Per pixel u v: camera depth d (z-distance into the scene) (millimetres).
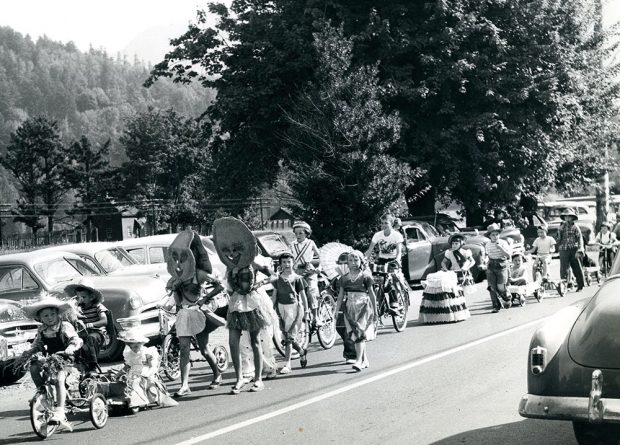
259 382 11508
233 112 33812
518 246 29500
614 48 41906
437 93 33562
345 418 9305
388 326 17516
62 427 9852
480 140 32562
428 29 33188
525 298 20781
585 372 6703
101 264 17781
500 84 33688
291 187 26422
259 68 33750
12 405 12055
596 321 6934
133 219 111125
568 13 39312
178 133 111375
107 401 10156
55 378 9562
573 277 23547
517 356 12680
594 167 41250
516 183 34844
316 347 15562
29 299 15148
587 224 36500
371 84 27000
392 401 10062
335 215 26031
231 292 11742
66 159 119625
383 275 16422
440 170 34375
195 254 11727
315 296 15172
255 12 35938
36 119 119625
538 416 6824
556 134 36969
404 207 26797
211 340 16984
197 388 12039
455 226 32125
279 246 23859
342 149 26109
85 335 10578
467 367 12008
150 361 10859
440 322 17406
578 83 37406
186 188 103688
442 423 8812
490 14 35219
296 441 8383
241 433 8875
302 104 27469
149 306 15188
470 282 21922
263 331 12273
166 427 9500
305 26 32688
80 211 111875
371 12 32094
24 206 114875
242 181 36281
